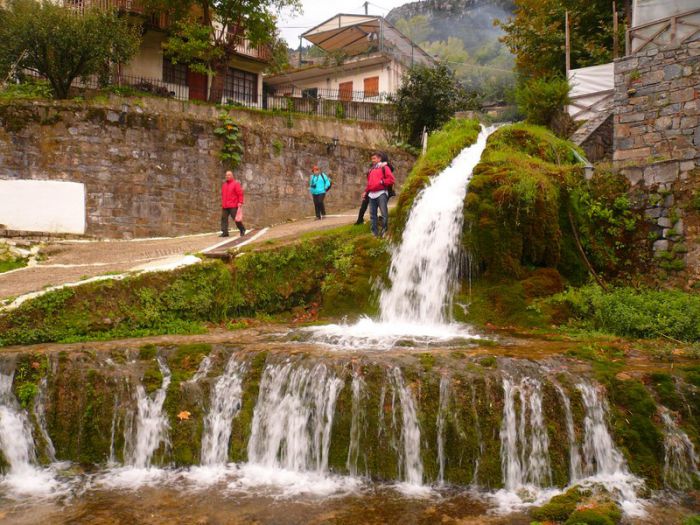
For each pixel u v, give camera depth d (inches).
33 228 623.8
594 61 771.4
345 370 283.4
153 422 299.4
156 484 269.0
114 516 236.1
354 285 454.3
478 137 668.7
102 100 708.7
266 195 773.3
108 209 660.7
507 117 1103.0
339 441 277.0
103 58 710.5
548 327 384.2
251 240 579.5
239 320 436.8
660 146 512.1
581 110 682.2
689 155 492.4
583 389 263.4
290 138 797.9
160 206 689.6
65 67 692.1
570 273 432.5
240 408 301.4
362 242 480.7
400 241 464.4
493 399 264.8
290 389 293.0
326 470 277.3
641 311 376.8
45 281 424.5
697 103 490.9
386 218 486.9
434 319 416.2
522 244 420.2
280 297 462.6
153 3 892.0
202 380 309.4
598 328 380.8
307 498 249.4
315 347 327.3
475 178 443.2
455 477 259.9
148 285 404.8
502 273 415.2
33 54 669.3
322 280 480.7
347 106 1073.5
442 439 263.7
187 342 347.6
